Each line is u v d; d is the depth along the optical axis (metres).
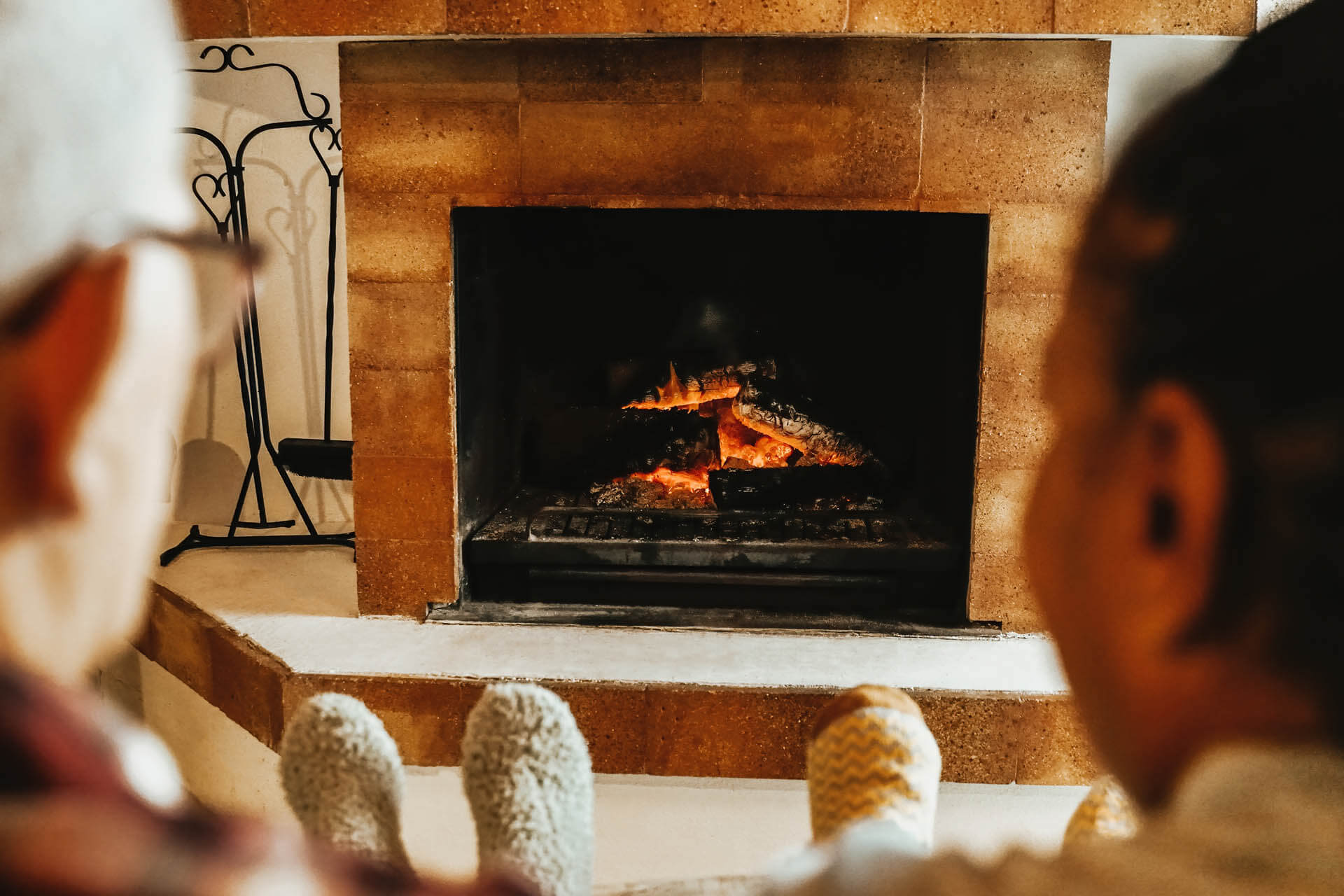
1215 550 0.22
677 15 1.51
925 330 1.99
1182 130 0.23
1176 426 0.22
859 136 1.65
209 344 0.22
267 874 0.16
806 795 1.63
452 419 1.77
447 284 1.73
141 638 1.96
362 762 0.68
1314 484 0.21
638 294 2.04
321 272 2.29
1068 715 1.58
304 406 2.35
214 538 2.20
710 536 1.85
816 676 1.64
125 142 0.20
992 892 0.20
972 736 1.60
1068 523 0.25
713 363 2.04
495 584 1.87
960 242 1.80
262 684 1.67
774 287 2.02
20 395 0.19
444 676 1.63
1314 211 0.21
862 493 1.99
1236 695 0.22
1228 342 0.22
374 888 0.18
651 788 1.64
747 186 1.67
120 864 0.15
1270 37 0.23
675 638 1.77
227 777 1.81
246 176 2.24
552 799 0.64
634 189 1.68
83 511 0.19
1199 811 0.21
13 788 0.16
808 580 1.82
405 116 1.68
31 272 0.19
